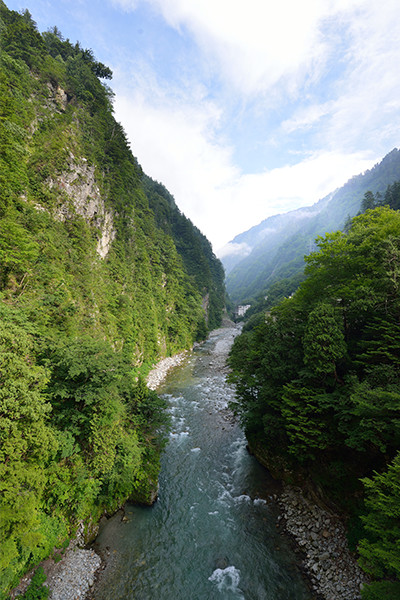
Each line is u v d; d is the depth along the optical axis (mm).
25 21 53562
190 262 115938
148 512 17625
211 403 34969
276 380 19656
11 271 21250
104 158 51531
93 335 28531
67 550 14008
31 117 38312
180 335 68750
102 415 15945
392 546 8586
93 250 39969
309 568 13625
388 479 9617
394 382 12500
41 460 12500
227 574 13758
